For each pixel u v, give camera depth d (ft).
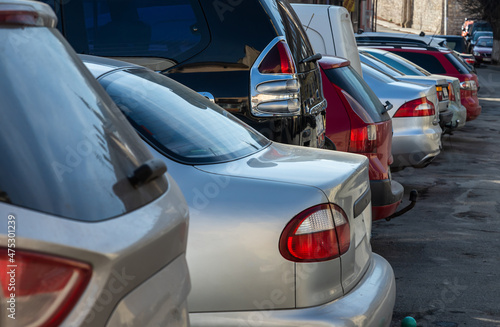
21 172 4.30
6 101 4.51
